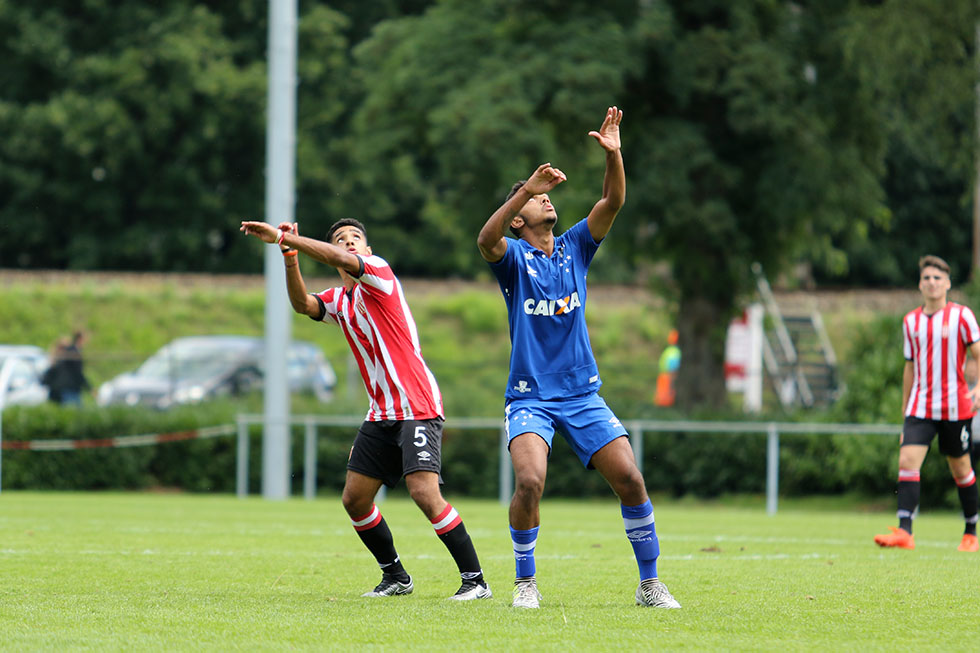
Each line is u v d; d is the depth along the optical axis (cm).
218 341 10412
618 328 13225
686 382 8712
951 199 15400
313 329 12988
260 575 2728
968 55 8075
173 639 1773
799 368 10669
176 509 5500
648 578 2220
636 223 8200
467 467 7850
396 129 8481
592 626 1922
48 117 14575
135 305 13250
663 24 7700
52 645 1712
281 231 2211
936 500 6438
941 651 1698
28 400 8869
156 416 7831
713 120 8294
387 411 2325
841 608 2175
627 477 2172
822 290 14712
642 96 8325
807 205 7912
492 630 1872
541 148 7631
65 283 13625
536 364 2186
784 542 3944
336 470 7881
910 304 13438
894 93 8012
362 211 15650
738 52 7731
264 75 14838
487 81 7775
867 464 6562
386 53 8606
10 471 7506
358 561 3070
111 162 14800
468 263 14725
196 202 15650
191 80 14638
